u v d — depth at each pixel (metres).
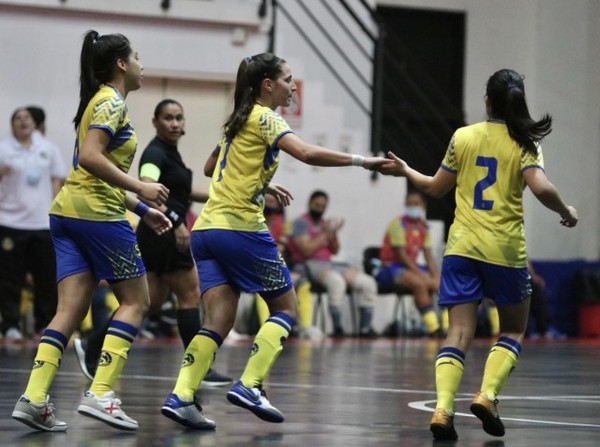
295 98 30.36
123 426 11.40
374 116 30.97
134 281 11.72
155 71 29.00
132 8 28.64
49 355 11.39
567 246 36.75
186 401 11.61
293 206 30.41
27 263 25.94
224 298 11.87
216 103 29.91
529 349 27.31
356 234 31.05
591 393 16.44
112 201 11.55
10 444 10.36
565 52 36.72
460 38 37.31
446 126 32.59
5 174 25.55
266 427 11.94
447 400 11.15
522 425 12.43
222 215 11.77
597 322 33.72
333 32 32.81
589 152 36.97
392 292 30.12
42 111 26.19
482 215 11.36
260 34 30.00
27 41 28.05
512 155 11.31
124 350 11.58
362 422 12.48
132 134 11.53
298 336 29.08
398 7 36.53
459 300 11.41
